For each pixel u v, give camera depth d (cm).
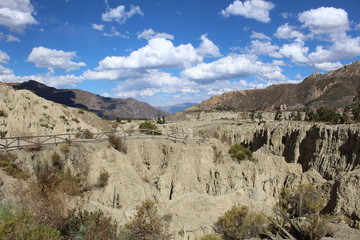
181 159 3325
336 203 2212
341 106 17375
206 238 1886
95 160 2858
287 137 5431
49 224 1527
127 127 6500
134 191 2767
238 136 6662
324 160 4225
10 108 4131
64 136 4141
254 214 2045
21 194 1853
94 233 1574
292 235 1791
